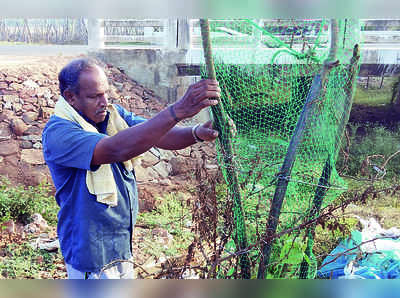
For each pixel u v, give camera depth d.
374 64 6.84
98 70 2.20
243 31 2.65
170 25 7.15
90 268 2.15
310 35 2.77
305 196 2.58
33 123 6.26
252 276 2.48
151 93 7.28
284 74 2.76
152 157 6.08
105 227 2.18
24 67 6.92
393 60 6.79
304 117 2.36
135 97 7.07
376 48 6.81
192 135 2.38
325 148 2.48
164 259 4.01
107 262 2.21
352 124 7.10
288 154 2.37
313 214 2.47
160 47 7.34
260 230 2.55
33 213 4.91
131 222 2.34
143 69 7.28
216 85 1.91
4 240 4.39
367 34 6.84
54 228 4.76
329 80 2.38
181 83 7.21
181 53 7.14
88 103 2.18
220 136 2.36
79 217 2.14
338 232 3.84
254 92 2.74
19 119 6.18
